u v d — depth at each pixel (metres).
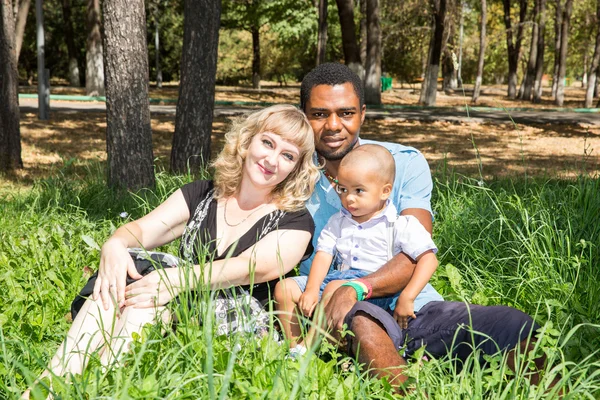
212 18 9.95
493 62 68.69
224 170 3.45
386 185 3.36
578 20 51.09
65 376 2.51
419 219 3.54
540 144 18.02
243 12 47.03
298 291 3.29
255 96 39.50
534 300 4.04
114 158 8.20
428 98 36.31
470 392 2.58
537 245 4.49
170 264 3.30
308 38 47.53
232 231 3.41
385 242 3.36
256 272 3.23
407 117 26.41
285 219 3.37
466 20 60.84
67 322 3.72
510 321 2.95
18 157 11.50
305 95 3.69
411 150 3.74
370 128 21.95
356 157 3.34
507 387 2.51
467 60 69.12
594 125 24.25
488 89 68.38
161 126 20.12
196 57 9.88
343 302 2.99
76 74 42.84
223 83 63.16
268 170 3.30
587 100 38.34
